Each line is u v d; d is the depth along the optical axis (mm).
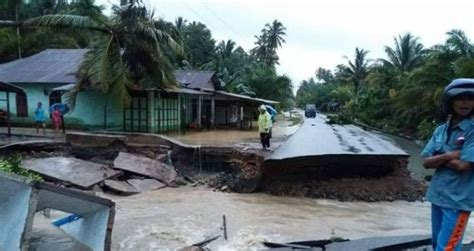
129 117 23031
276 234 8562
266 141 16219
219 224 9211
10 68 25922
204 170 15484
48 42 38062
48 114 23641
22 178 4984
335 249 4934
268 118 16078
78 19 20375
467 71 25797
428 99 29406
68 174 12664
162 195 12289
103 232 5793
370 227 9438
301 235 8547
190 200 11688
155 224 9094
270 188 12875
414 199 12289
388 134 36062
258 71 49625
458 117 3166
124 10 21203
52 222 7117
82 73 21344
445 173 3168
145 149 15852
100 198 5805
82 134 15969
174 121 26172
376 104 44375
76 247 5871
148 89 22156
